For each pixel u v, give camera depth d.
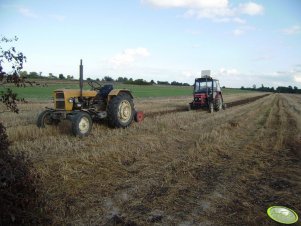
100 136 9.48
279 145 9.20
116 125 10.70
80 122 9.16
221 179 6.21
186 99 32.69
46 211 4.54
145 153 7.69
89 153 7.39
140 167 6.68
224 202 5.18
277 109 21.92
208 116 15.41
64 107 9.80
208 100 17.81
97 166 6.58
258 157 7.93
